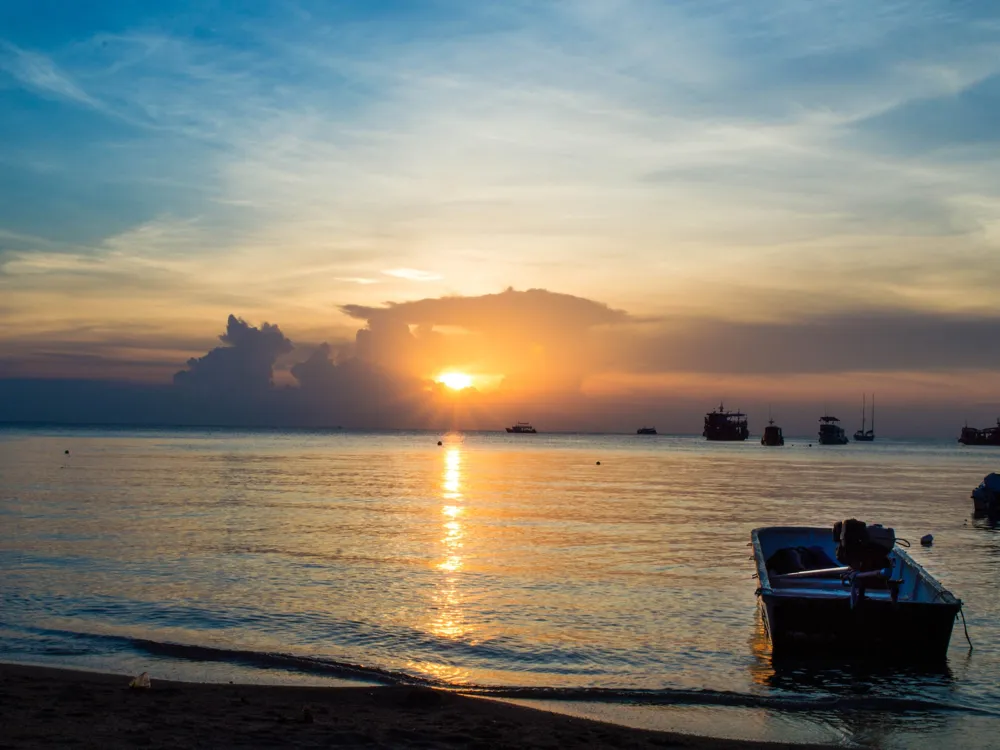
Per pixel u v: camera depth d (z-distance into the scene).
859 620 15.00
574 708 12.70
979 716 12.65
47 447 122.06
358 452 127.31
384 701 12.17
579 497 51.75
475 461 105.31
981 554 30.42
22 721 10.37
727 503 48.81
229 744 9.78
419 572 23.81
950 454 168.88
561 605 19.75
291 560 25.42
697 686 13.93
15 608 18.36
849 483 69.50
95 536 30.09
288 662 14.53
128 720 10.59
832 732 11.88
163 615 17.98
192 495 47.91
